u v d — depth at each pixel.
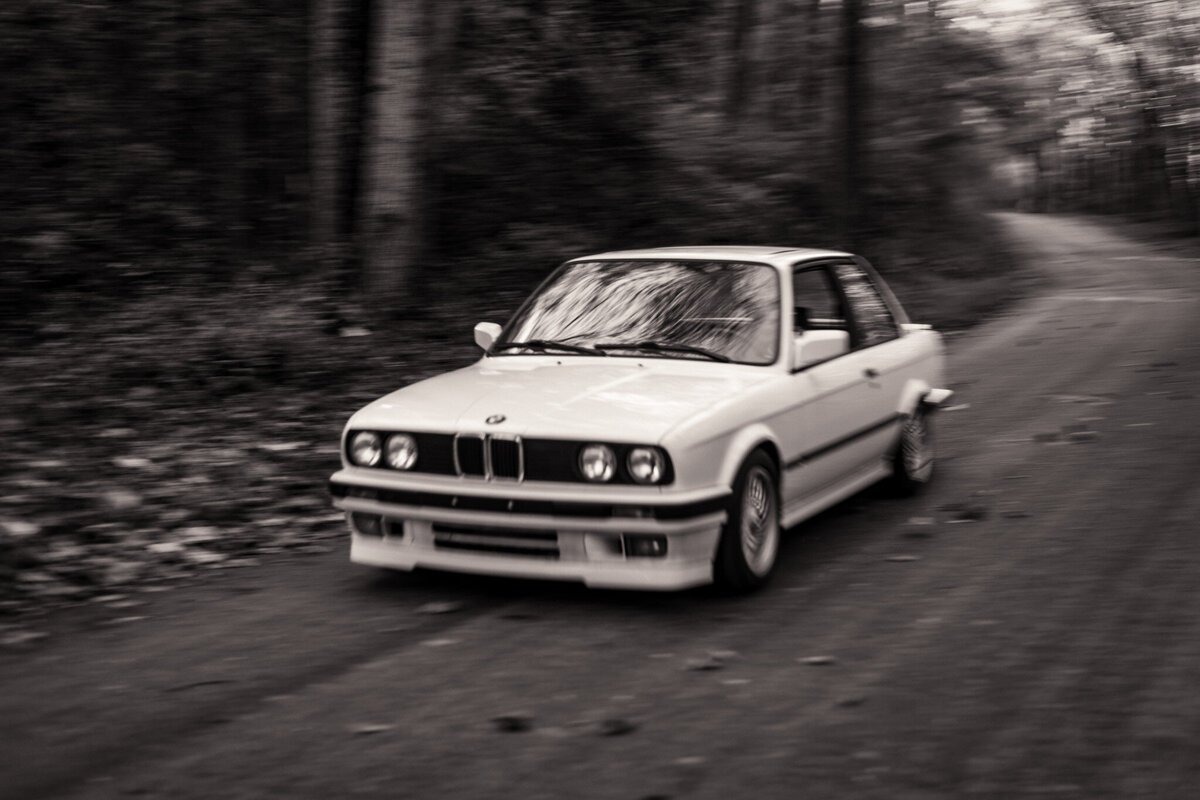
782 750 3.85
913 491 7.68
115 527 6.72
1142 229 61.88
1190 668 4.51
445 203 15.77
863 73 22.55
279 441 8.80
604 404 5.39
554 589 5.73
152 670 4.72
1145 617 5.12
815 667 4.61
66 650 4.98
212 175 14.33
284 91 14.82
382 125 12.34
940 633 4.99
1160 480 7.82
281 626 5.25
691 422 5.21
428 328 12.40
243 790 3.63
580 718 4.15
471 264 14.88
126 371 10.00
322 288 12.09
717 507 5.23
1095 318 19.62
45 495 7.13
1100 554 6.15
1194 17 47.78
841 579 5.83
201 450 8.42
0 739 4.05
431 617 5.34
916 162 31.05
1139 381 12.33
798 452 6.00
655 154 19.11
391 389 10.50
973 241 35.59
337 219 13.70
